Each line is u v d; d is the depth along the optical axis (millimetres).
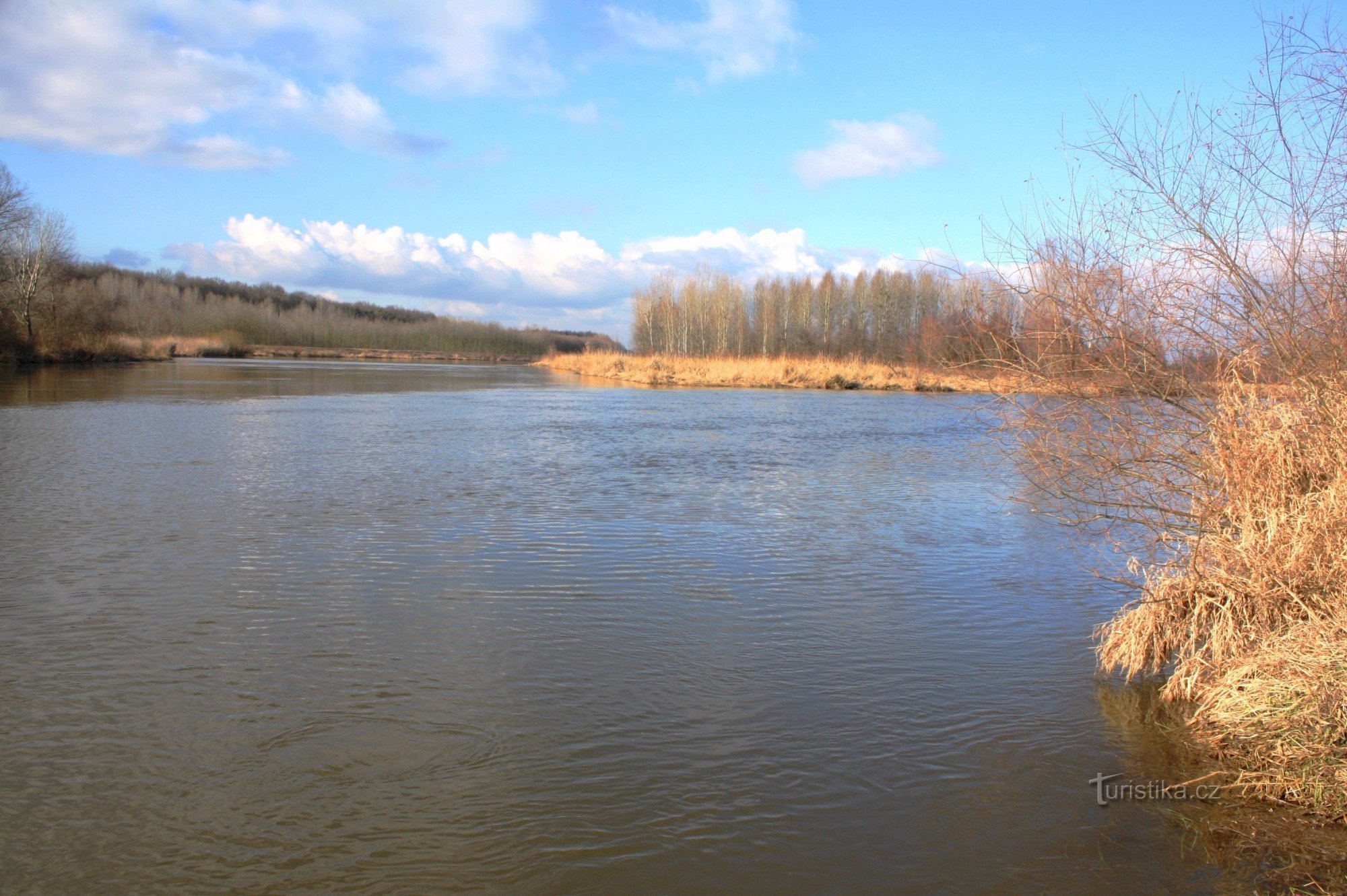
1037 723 5566
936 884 3947
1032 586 8523
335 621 7129
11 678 5938
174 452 16625
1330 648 5125
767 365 48375
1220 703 5414
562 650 6609
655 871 3986
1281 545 5812
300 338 107188
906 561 9352
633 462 16422
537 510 11609
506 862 4027
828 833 4312
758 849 4172
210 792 4566
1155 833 4359
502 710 5578
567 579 8445
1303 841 4305
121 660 6270
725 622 7320
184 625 6973
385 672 6137
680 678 6148
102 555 8977
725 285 69875
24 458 15469
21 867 3928
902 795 4684
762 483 14273
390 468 15109
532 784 4695
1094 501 6695
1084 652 6797
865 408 31359
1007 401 6676
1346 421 5727
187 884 3832
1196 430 6305
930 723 5535
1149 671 6395
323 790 4598
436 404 30953
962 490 13734
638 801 4559
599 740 5207
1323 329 5797
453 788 4645
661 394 40031
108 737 5129
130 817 4324
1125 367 6141
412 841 4172
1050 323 6312
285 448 17453
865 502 12703
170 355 71062
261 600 7613
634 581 8430
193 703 5582
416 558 9070
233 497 12188
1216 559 6047
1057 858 4156
